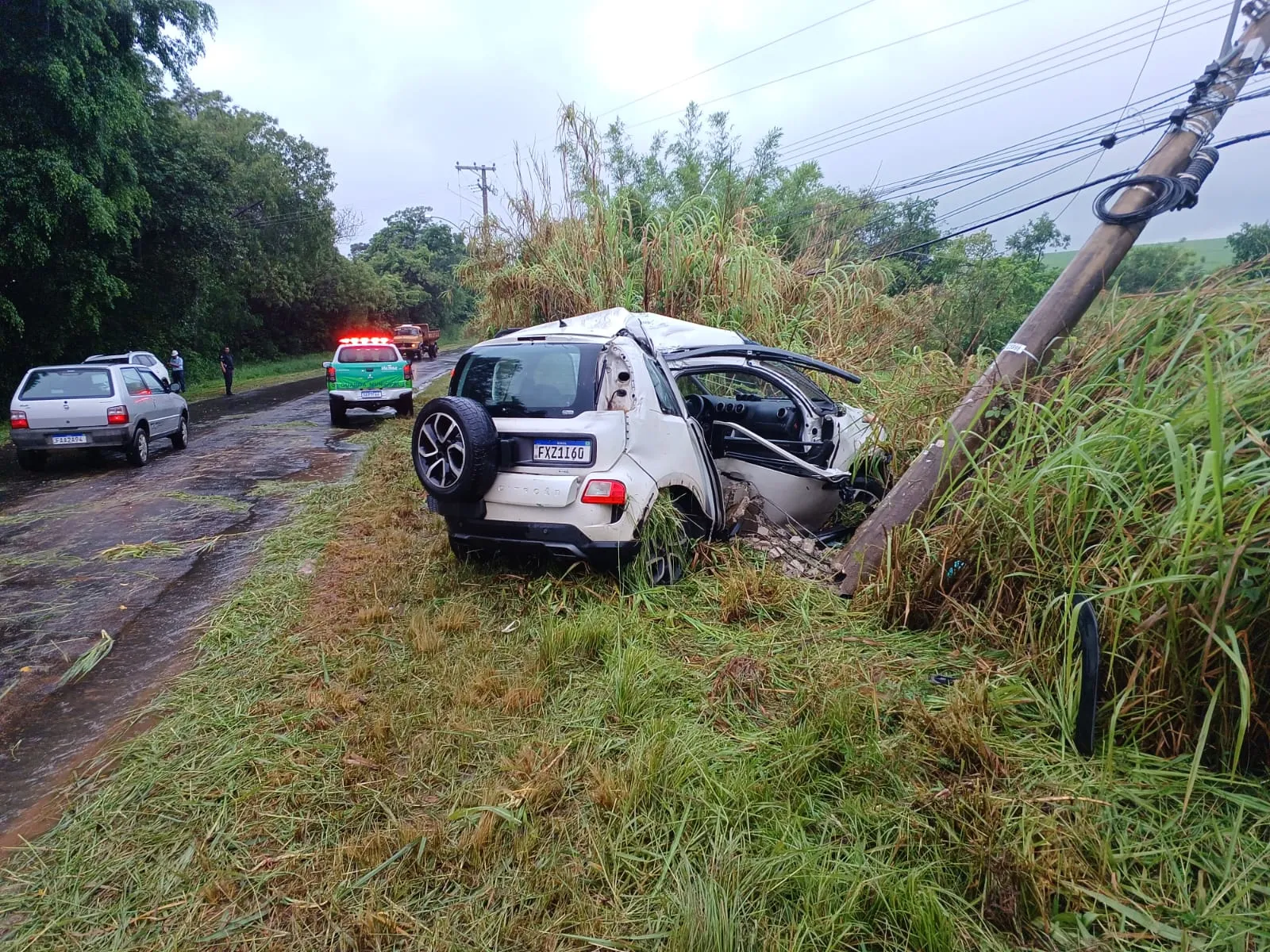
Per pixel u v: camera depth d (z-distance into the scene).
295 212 32.88
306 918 2.12
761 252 10.52
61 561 5.75
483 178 31.50
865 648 3.54
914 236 14.32
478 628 4.04
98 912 2.17
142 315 21.81
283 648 3.94
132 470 9.70
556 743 2.88
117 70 15.01
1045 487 3.41
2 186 13.35
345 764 2.83
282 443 12.00
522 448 4.26
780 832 2.29
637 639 3.68
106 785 2.81
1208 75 4.91
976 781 2.39
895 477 5.69
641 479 4.25
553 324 5.18
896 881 2.07
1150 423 3.19
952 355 8.79
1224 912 1.99
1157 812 2.36
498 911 2.10
